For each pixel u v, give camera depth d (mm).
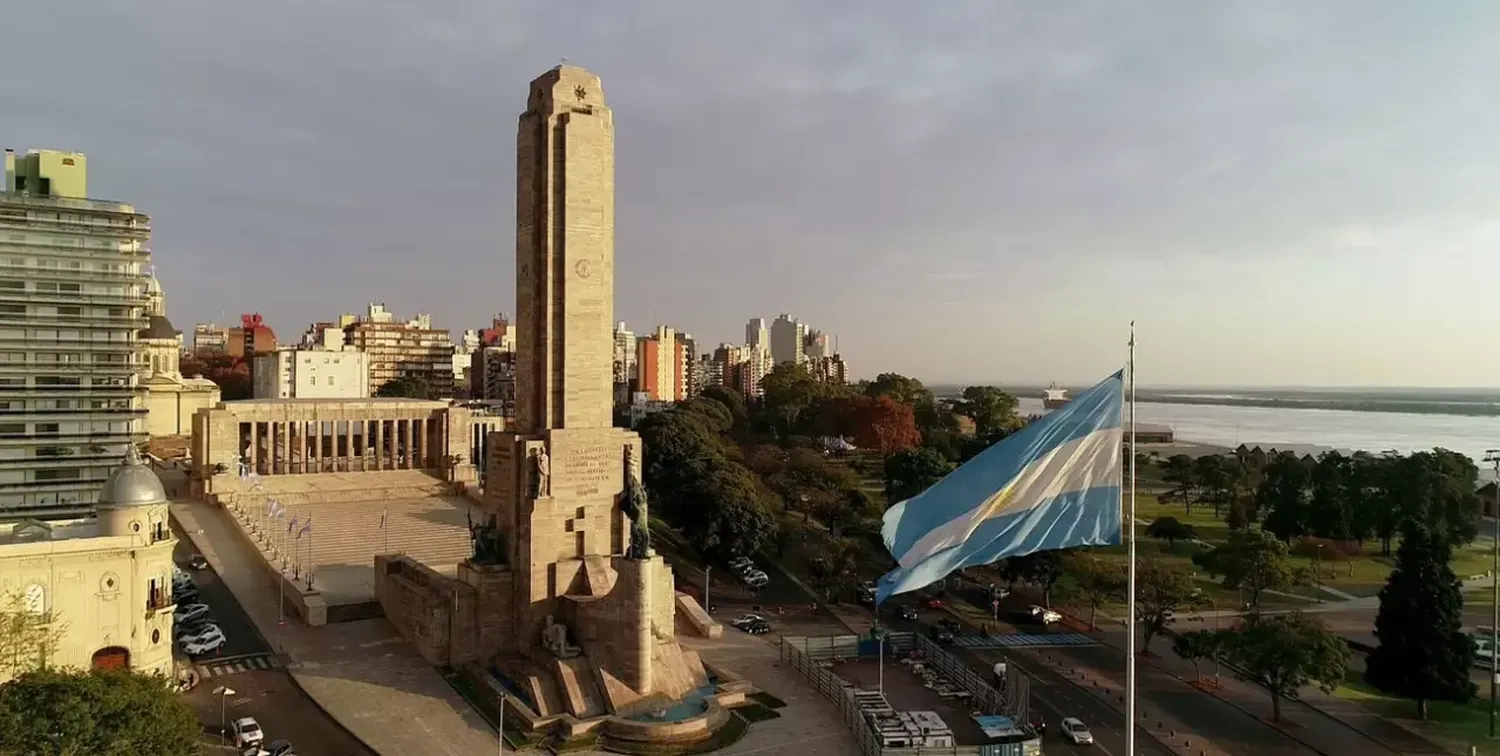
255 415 137625
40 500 125938
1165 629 94062
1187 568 114500
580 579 75000
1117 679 81375
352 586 97000
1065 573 101562
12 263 123562
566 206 76062
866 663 83688
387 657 77750
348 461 148000
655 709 66562
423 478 144875
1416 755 65375
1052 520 37750
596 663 68500
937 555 37469
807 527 144375
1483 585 117938
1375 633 75875
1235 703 75562
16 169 127875
